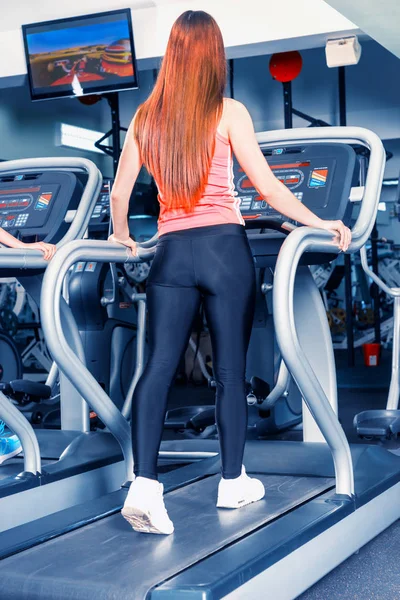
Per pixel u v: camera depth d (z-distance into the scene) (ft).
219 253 6.38
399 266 33.04
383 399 18.84
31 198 11.30
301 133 9.23
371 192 8.14
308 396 6.96
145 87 32.17
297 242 6.66
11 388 11.83
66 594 5.33
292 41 17.74
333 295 32.99
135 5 18.45
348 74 30.35
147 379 6.41
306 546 6.39
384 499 8.21
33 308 28.17
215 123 6.35
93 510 7.26
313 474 8.36
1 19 19.36
